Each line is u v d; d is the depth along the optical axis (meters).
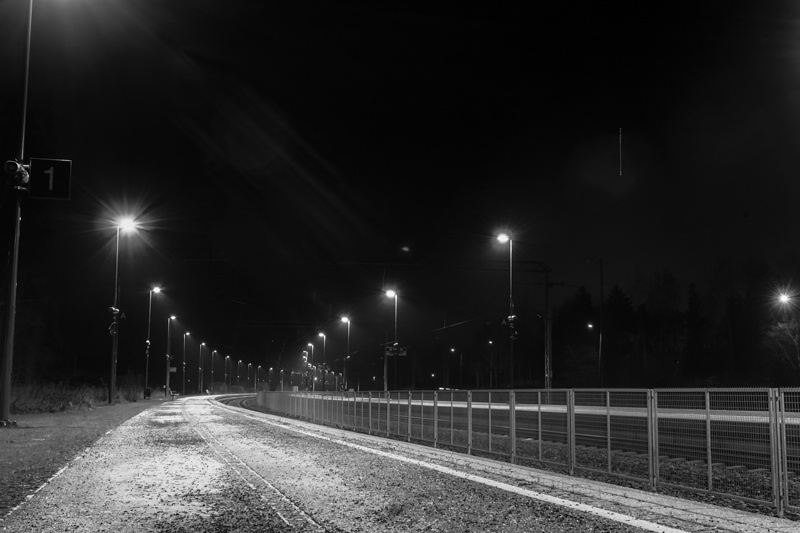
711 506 11.77
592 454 16.66
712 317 93.50
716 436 12.95
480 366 150.38
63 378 72.31
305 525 10.46
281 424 37.31
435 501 12.33
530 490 13.47
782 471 11.42
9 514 11.13
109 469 16.61
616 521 10.59
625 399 15.44
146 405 61.19
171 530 10.10
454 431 22.97
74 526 10.33
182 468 16.97
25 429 25.89
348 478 15.23
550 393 18.25
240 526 10.38
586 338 115.00
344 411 35.38
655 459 13.93
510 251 45.25
